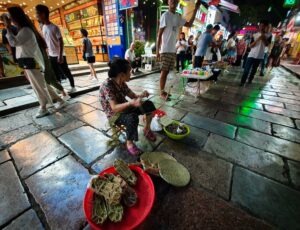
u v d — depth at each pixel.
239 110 3.52
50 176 1.73
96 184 1.24
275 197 1.50
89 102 3.90
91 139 2.41
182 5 9.52
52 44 3.70
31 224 1.26
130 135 1.93
